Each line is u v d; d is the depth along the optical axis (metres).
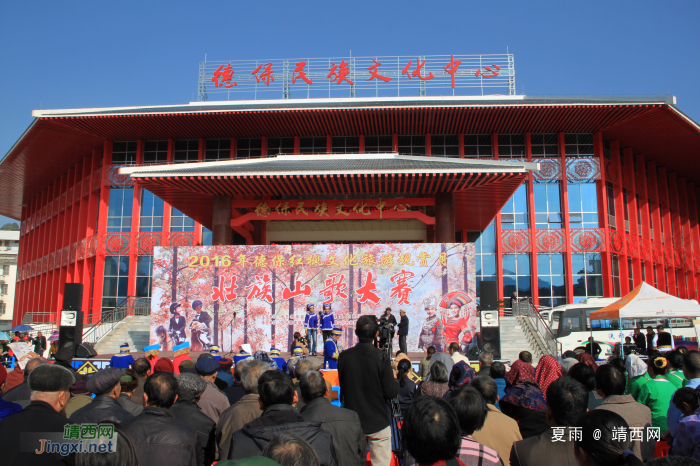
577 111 30.91
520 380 6.47
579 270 33.81
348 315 20.19
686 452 4.50
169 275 20.86
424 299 20.12
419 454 3.36
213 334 20.39
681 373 7.37
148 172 19.41
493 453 4.03
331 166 20.45
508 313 32.88
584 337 24.14
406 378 8.53
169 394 4.51
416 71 36.16
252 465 2.70
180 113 31.02
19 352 9.55
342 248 20.59
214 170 19.55
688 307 16.31
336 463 4.10
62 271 39.59
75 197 39.50
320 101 36.62
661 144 36.66
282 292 20.48
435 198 21.42
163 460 3.95
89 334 26.30
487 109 30.84
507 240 34.00
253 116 31.83
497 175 18.98
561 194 34.34
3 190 49.19
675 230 42.56
